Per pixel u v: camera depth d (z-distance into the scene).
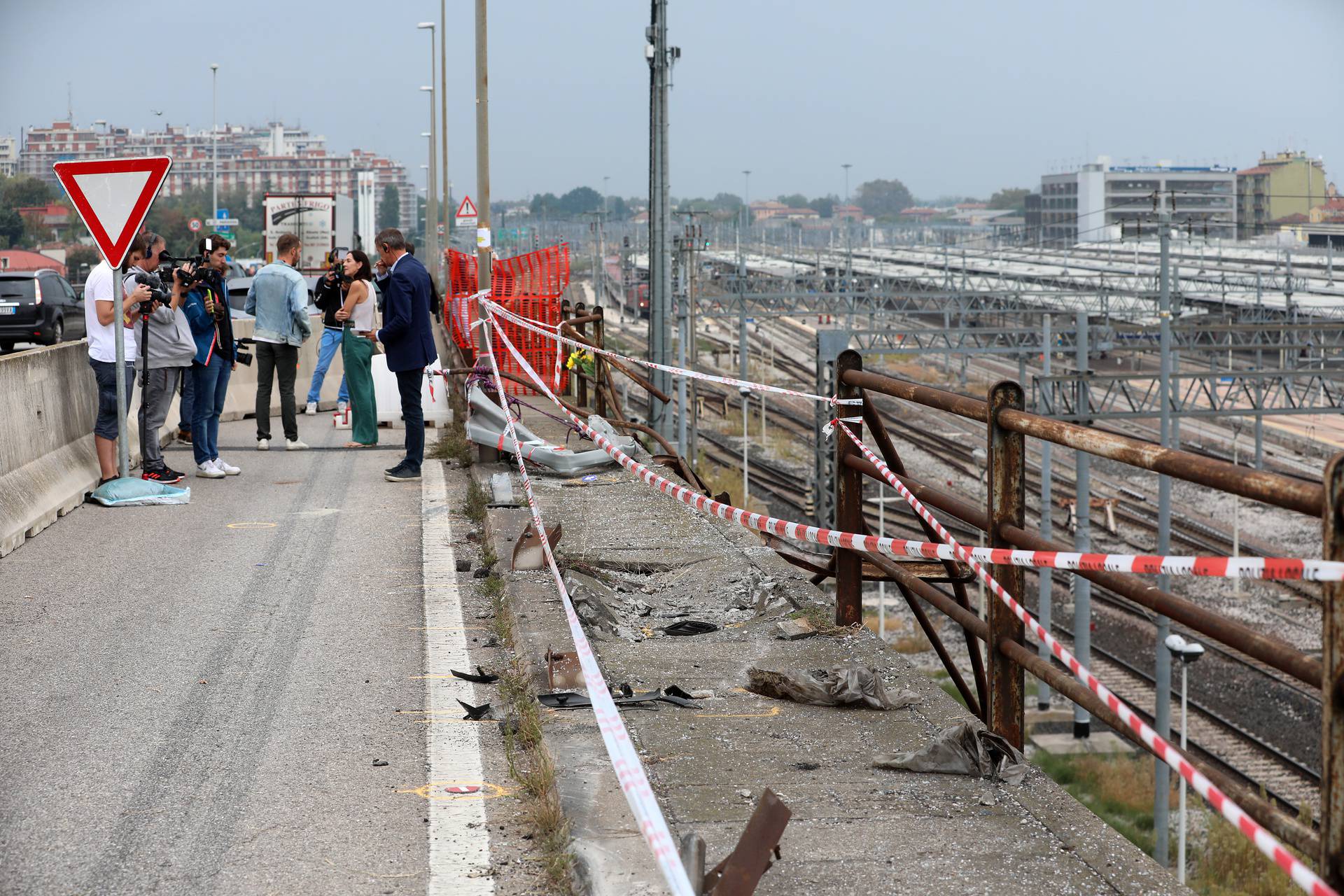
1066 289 65.38
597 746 5.08
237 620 7.47
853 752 5.00
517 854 4.36
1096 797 32.84
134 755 5.33
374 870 4.25
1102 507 54.97
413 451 12.40
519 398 17.98
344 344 14.56
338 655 6.77
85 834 4.55
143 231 11.74
